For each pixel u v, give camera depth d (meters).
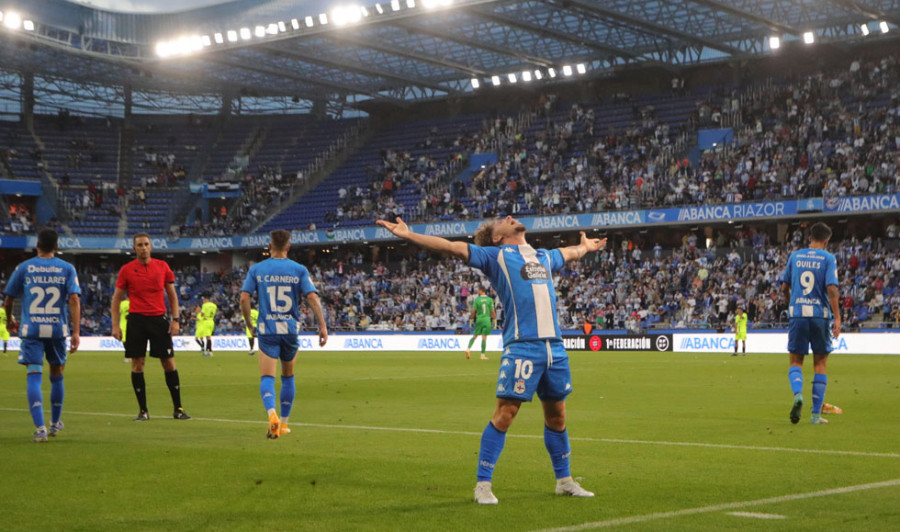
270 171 60.00
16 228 54.53
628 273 46.12
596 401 15.81
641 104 53.22
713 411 14.05
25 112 60.56
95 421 13.16
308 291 11.48
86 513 6.82
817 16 44.69
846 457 9.27
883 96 46.16
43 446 10.44
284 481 8.14
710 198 44.78
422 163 56.06
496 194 50.94
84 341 47.53
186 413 14.25
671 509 6.82
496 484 7.97
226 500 7.29
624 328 44.03
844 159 43.44
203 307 37.78
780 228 45.62
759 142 46.72
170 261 59.91
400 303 50.31
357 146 60.28
